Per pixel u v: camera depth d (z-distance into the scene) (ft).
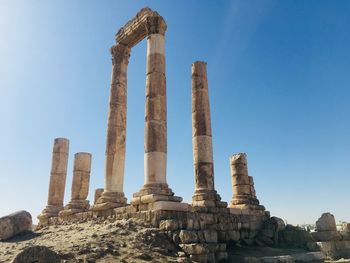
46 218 75.05
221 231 50.39
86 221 56.08
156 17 59.52
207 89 60.70
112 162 59.82
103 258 31.53
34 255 25.46
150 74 56.18
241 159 69.46
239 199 65.31
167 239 39.88
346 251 55.11
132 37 67.51
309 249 52.90
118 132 62.13
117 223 44.32
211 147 56.90
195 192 53.67
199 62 61.52
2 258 31.04
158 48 57.93
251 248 51.31
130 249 35.40
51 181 79.71
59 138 82.84
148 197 45.91
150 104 54.08
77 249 32.83
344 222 65.16
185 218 45.37
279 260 41.68
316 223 59.62
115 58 68.39
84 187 75.66
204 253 37.27
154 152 50.93
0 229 48.78
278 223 59.06
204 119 57.62
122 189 59.36
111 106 64.13
